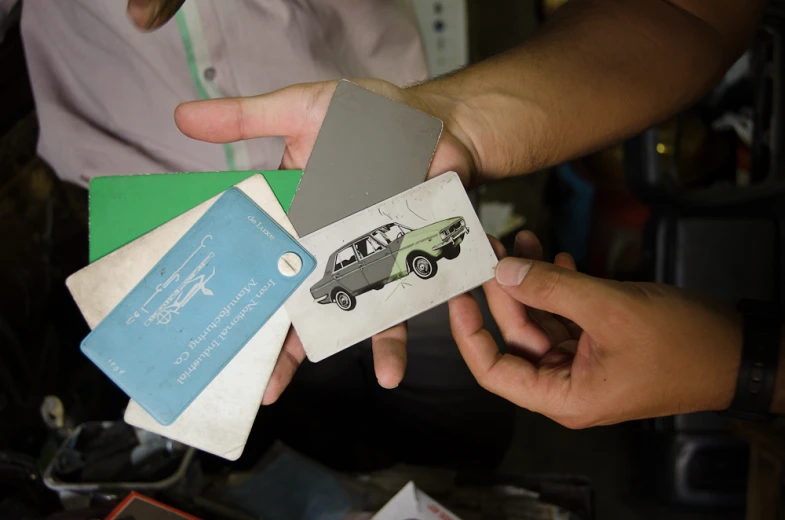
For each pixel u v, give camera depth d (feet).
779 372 2.43
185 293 2.54
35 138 3.82
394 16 3.77
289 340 2.72
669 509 5.02
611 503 5.15
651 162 4.34
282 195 2.63
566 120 3.14
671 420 4.57
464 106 3.01
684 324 2.44
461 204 2.64
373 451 4.60
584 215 5.79
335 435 4.59
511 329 2.92
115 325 2.51
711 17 3.36
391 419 4.56
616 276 5.60
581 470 5.32
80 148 3.52
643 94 3.23
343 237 2.59
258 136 2.77
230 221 2.57
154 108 3.41
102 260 2.52
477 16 7.04
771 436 3.91
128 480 3.41
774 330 2.46
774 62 4.05
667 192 4.36
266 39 3.26
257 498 3.81
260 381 2.58
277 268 2.57
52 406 3.66
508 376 2.71
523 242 3.20
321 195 2.60
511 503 3.98
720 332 2.48
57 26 3.18
